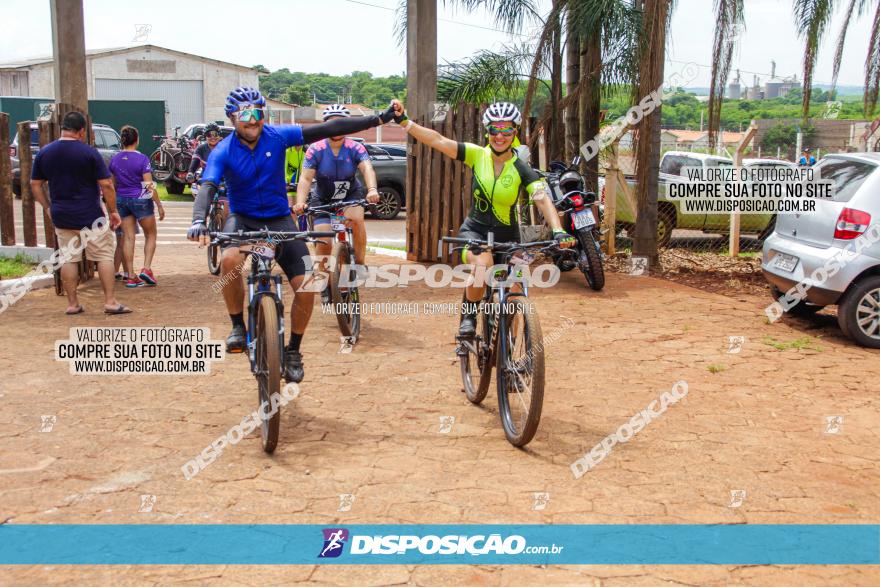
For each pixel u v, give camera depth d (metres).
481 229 5.32
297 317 5.11
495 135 5.05
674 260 11.93
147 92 38.34
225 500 4.03
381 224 16.92
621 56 10.05
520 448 4.77
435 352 6.84
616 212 12.42
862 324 7.08
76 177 7.59
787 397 5.76
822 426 5.18
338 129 5.17
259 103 4.82
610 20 9.77
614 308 8.54
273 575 3.35
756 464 4.56
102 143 20.00
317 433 4.96
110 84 37.84
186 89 38.81
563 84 11.89
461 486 4.22
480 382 5.36
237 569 3.39
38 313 7.94
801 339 7.35
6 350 6.62
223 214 10.15
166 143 22.75
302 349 6.85
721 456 4.67
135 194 9.13
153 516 3.85
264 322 4.57
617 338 7.32
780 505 4.05
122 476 4.29
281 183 5.16
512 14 11.45
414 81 11.18
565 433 5.02
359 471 4.39
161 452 4.62
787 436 5.00
